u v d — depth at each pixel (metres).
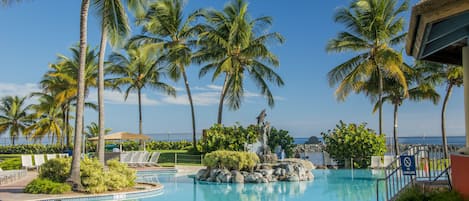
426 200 7.87
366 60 27.91
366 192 16.50
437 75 29.75
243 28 29.28
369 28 26.70
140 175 24.53
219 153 21.00
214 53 30.89
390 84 30.42
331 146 27.11
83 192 14.59
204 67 33.09
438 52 8.72
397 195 10.06
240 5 30.67
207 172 21.20
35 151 43.38
